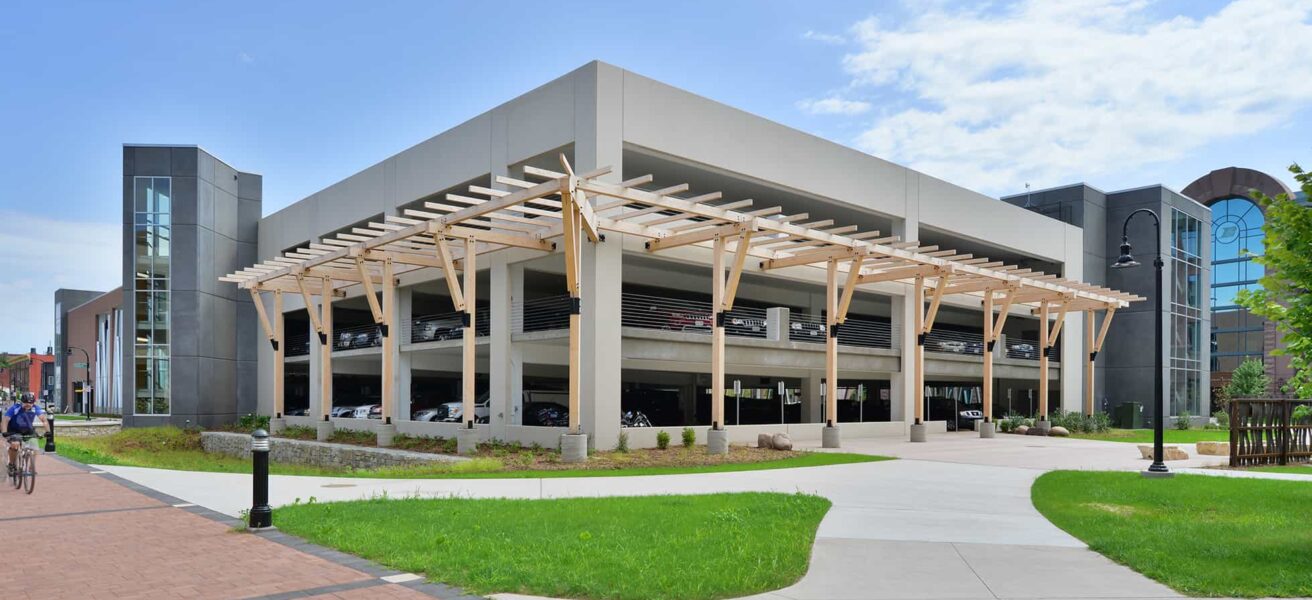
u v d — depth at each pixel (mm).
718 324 23812
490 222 24469
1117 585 7539
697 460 21281
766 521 10453
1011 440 31344
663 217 24672
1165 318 48719
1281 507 12586
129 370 40625
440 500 12281
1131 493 14094
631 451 23672
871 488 15055
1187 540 9594
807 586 7410
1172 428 48719
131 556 8320
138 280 40969
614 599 6707
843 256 27281
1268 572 7953
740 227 23391
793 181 30109
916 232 35406
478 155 28750
